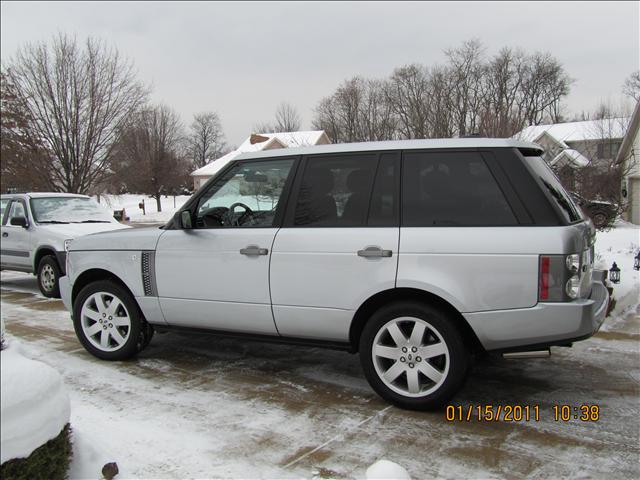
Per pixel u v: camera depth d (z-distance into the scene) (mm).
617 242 12328
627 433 3471
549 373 4621
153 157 42719
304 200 4113
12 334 6082
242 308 4246
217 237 4336
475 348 3768
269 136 45062
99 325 5031
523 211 3510
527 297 3414
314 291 3945
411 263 3645
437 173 3777
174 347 5504
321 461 3119
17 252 8930
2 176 17891
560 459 3139
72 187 18453
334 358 5121
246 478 2934
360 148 4027
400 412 3799
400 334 3732
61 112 18031
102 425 3598
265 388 4309
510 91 47875
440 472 2994
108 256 4879
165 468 3031
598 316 3621
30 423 2311
